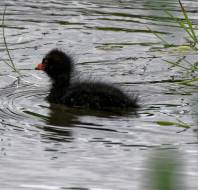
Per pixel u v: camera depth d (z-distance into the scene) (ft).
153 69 54.65
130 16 70.38
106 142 37.37
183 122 40.91
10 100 46.11
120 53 59.00
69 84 48.49
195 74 53.26
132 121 41.29
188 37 63.16
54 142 37.47
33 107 44.62
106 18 69.77
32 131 39.32
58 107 44.73
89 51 59.31
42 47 59.98
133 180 32.01
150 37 63.82
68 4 75.97
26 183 31.81
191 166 33.40
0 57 57.06
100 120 41.60
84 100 44.96
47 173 33.06
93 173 32.99
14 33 64.03
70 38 63.05
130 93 47.06
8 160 34.81
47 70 49.52
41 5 75.10
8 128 39.88
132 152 35.70
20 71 53.52
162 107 44.47
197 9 72.49
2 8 73.10
